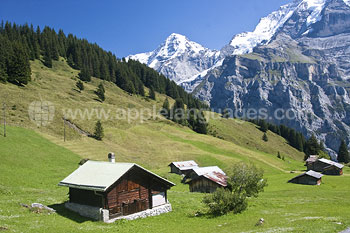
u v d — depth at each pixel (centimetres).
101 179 3209
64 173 6494
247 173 4234
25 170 6072
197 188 6456
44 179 5784
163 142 13050
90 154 8950
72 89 17000
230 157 12275
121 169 3328
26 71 14125
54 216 3058
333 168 11081
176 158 11056
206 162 11100
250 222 3033
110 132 12344
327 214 3419
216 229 2784
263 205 4291
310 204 4381
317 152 17012
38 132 9431
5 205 3203
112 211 3133
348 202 4528
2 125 8762
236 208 3659
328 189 7012
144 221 3177
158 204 3700
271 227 2658
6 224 2481
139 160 10031
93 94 17800
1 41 15988
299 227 2530
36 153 7488
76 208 3322
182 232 2698
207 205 3722
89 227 2767
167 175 8350
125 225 2922
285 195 5631
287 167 13512
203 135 16538
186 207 3962
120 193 3241
